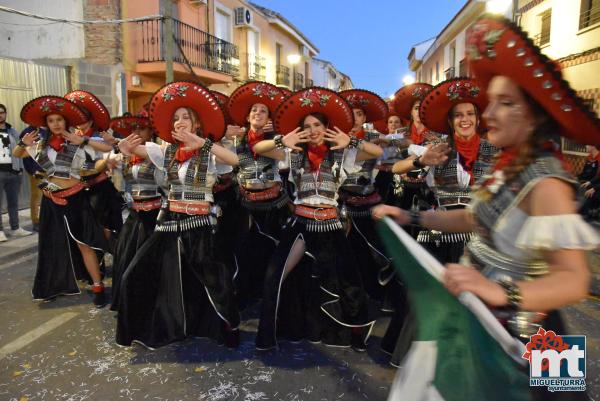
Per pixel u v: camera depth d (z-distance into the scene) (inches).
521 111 54.3
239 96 167.2
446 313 55.0
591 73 397.1
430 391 56.4
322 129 128.0
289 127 130.7
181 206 132.4
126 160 158.9
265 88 164.6
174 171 132.3
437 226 75.9
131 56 466.6
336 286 129.3
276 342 133.0
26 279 197.3
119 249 155.8
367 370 122.6
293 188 137.7
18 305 167.5
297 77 1044.5
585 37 412.5
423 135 176.6
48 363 126.3
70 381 117.3
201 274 132.5
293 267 132.8
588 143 53.8
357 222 161.6
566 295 46.6
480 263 60.0
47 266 168.6
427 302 58.6
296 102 126.5
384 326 150.4
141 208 155.0
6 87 331.0
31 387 114.8
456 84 116.3
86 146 170.1
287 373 120.9
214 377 119.0
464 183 116.3
